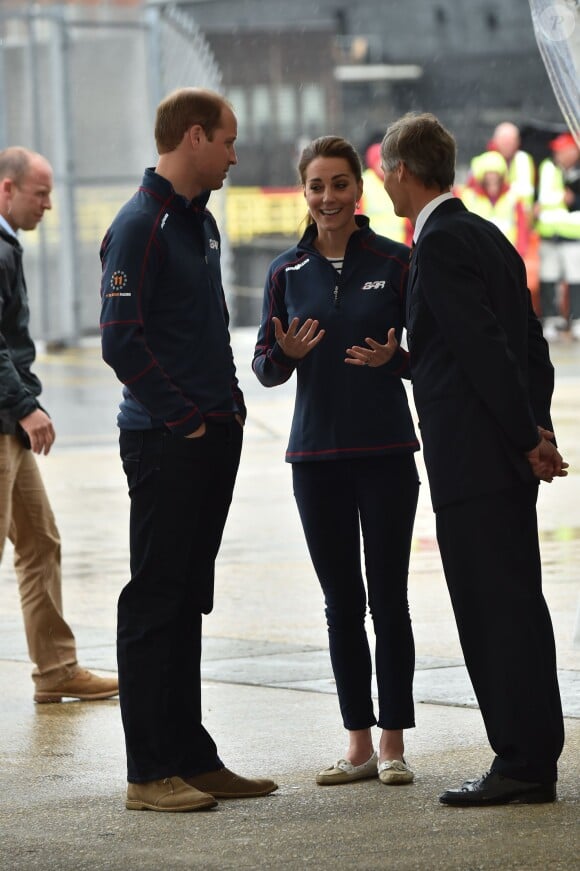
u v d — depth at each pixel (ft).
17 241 69.51
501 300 51.47
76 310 292.81
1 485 67.87
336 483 56.70
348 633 56.80
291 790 54.60
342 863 45.27
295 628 83.82
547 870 44.01
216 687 70.95
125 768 58.23
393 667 55.88
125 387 53.52
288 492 138.62
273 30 370.53
